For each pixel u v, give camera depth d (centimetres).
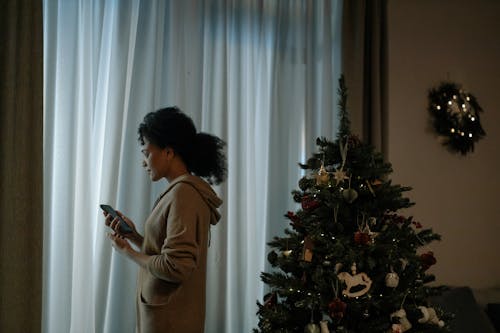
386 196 170
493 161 330
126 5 211
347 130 179
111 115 206
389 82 295
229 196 238
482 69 330
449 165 313
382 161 184
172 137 155
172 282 146
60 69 197
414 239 175
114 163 204
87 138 200
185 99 223
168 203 149
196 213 148
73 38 198
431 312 167
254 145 246
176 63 222
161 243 151
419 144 303
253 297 239
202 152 161
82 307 195
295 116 259
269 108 253
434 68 312
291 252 175
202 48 230
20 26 179
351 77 268
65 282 190
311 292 162
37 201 179
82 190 198
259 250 247
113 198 203
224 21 238
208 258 226
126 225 159
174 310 146
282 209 250
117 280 204
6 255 174
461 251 314
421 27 309
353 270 157
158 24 216
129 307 204
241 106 242
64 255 191
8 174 175
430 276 183
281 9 258
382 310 164
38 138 181
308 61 262
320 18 269
